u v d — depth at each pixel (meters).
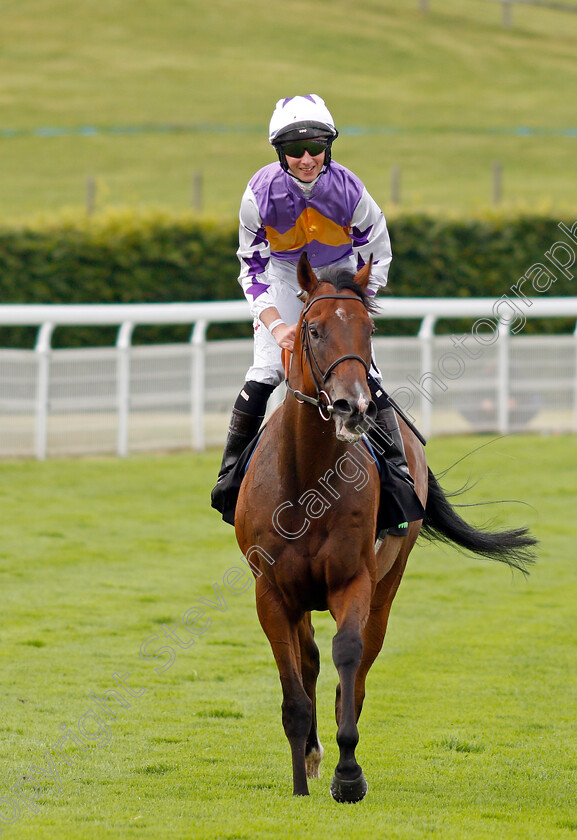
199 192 30.66
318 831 4.85
